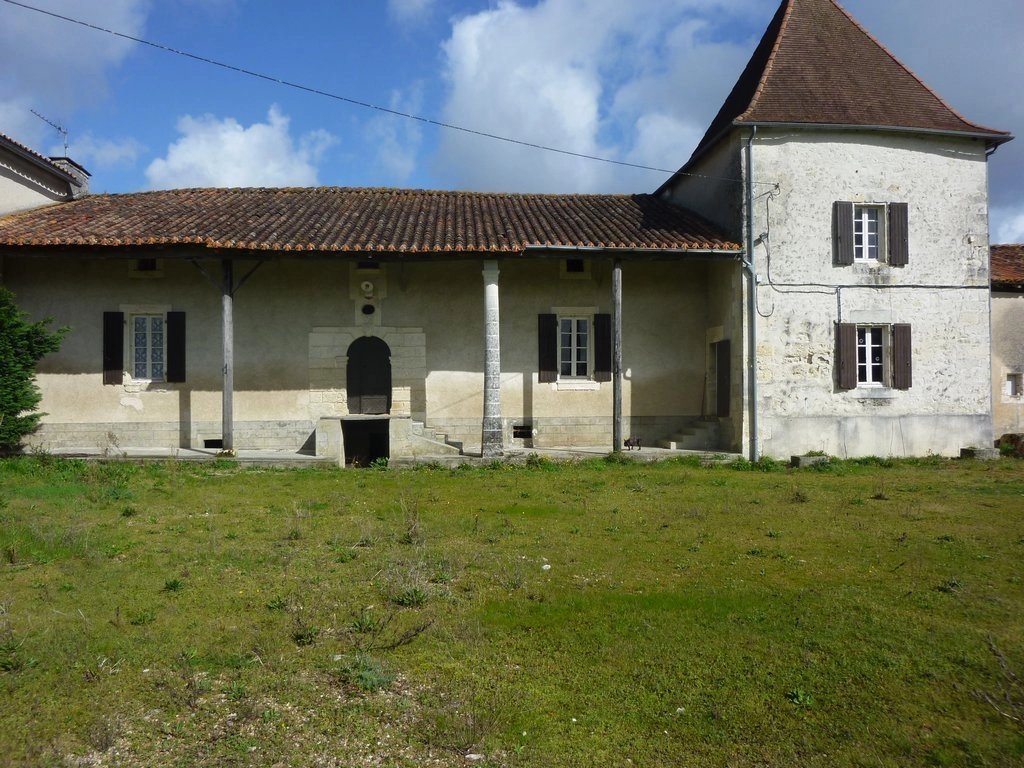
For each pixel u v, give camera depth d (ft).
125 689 14.51
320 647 16.46
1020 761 12.26
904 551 24.25
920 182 49.67
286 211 51.96
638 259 47.65
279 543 24.97
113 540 24.94
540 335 52.34
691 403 53.52
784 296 48.14
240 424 49.98
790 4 56.29
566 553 24.00
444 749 12.76
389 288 51.39
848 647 16.49
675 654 16.22
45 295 48.98
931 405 49.57
